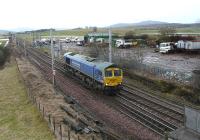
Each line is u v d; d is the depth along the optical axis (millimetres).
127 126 26219
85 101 34938
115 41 96625
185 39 88562
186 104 32438
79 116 28359
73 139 22984
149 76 43344
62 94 38406
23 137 25562
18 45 122438
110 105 32719
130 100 34906
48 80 49375
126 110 30859
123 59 51625
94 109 31594
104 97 36625
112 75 37000
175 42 85625
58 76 52344
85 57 45719
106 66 36969
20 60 78500
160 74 42844
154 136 23844
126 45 91500
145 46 95312
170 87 37781
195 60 63281
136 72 46781
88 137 23516
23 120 29953
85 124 26250
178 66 54531
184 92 35188
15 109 34281
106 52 60688
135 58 53375
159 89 39000
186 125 17719
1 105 36438
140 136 24016
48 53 88375
